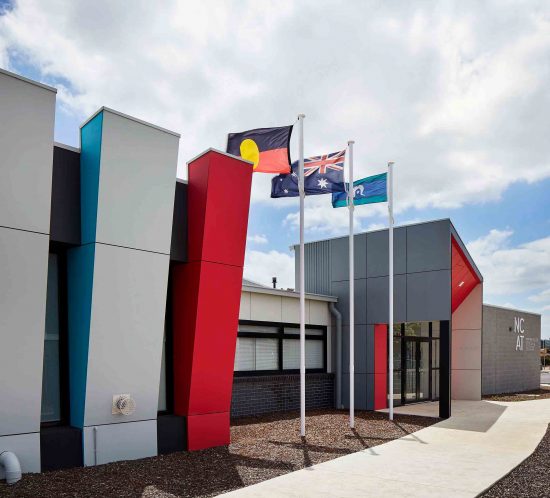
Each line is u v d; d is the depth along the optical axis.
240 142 11.43
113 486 6.89
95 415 8.11
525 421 13.27
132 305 8.59
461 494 6.74
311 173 11.81
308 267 18.20
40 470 7.48
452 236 14.90
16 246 7.35
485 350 20.84
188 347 9.47
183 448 9.29
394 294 15.64
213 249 9.62
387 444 10.09
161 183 9.05
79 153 8.60
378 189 13.31
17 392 7.29
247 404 13.92
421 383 18.36
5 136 7.28
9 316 7.23
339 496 6.62
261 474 7.72
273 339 15.05
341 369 16.55
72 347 8.34
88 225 8.27
